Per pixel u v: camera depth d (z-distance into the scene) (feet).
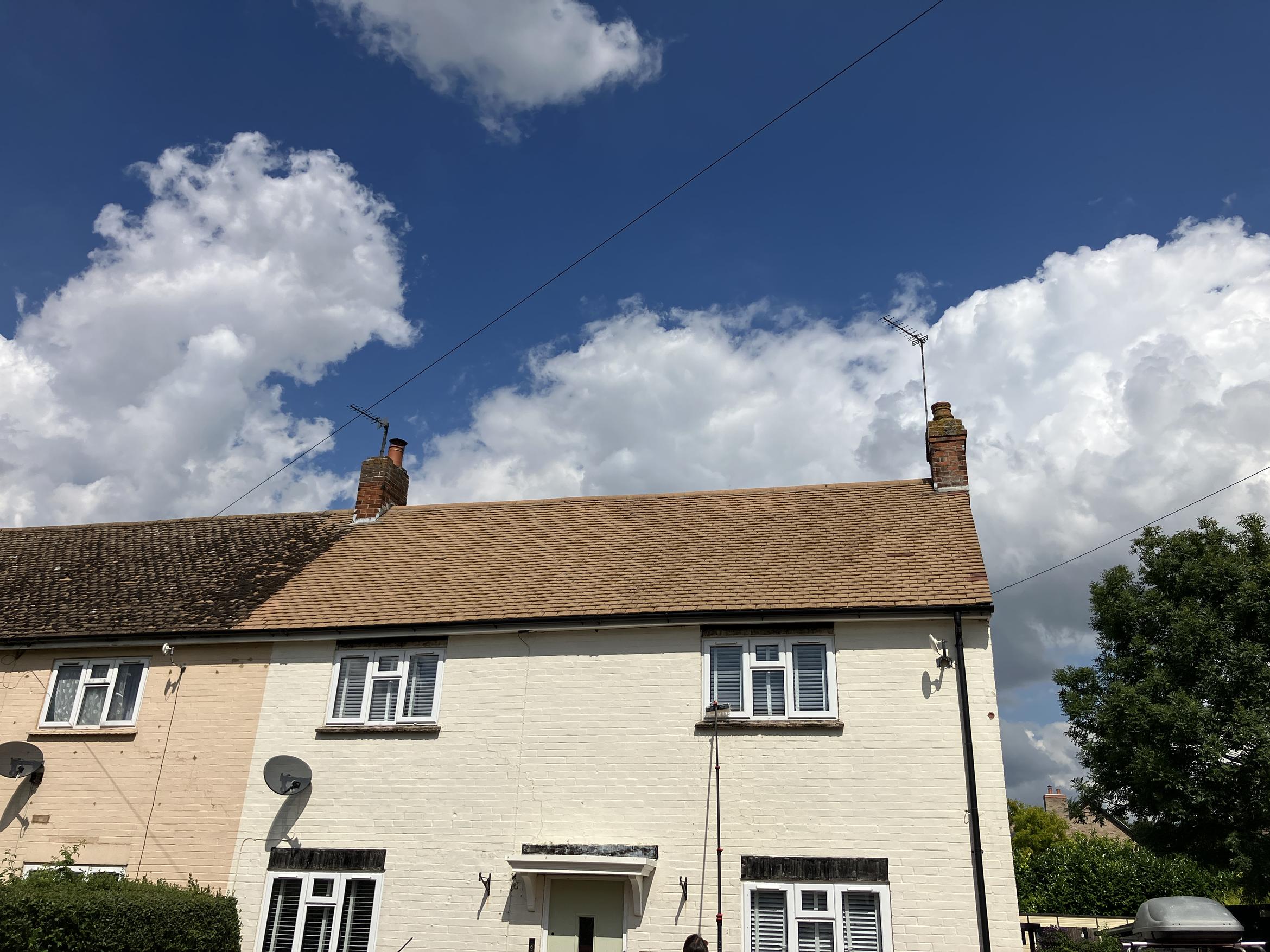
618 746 46.80
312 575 59.88
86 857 49.55
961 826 41.86
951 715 44.27
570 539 60.70
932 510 57.11
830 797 43.55
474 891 45.19
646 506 64.59
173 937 40.75
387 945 44.78
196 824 49.39
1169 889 90.79
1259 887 50.72
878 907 41.22
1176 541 59.93
